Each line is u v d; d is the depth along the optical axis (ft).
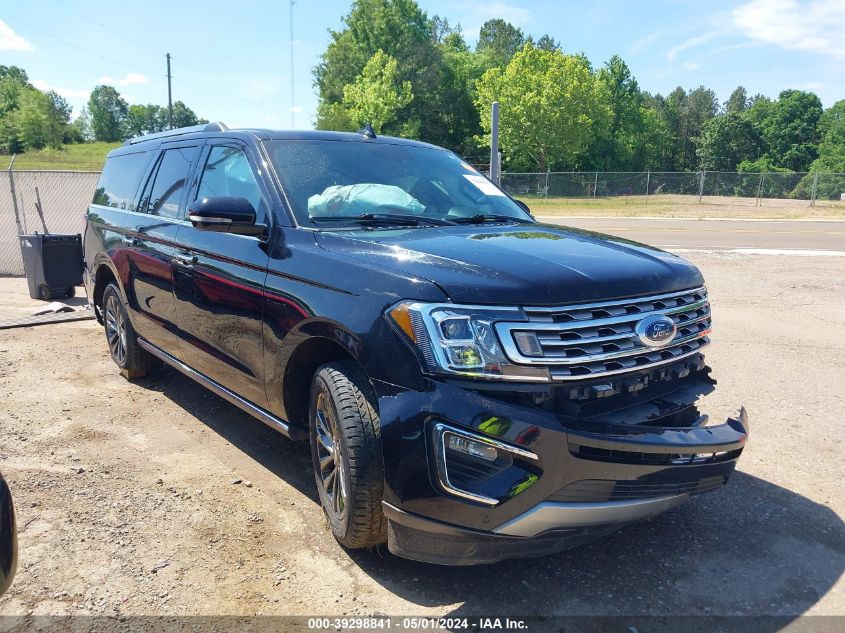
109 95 410.93
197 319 13.79
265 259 11.54
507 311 8.50
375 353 9.05
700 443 9.30
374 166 13.66
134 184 17.80
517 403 8.44
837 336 24.86
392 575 9.94
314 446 10.94
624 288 9.39
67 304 30.81
